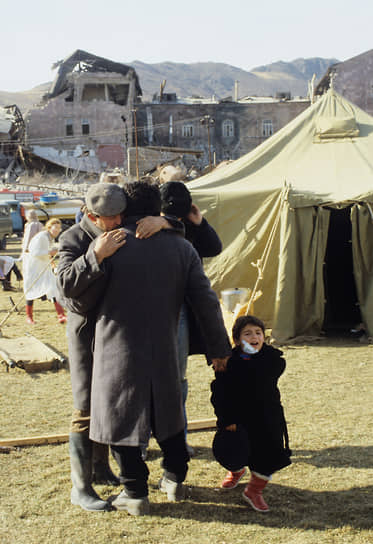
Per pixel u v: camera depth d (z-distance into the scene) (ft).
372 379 21.04
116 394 10.88
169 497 12.32
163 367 11.10
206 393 19.74
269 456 11.89
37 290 31.60
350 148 32.19
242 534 11.05
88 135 200.23
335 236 34.27
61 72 213.05
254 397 11.90
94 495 12.22
